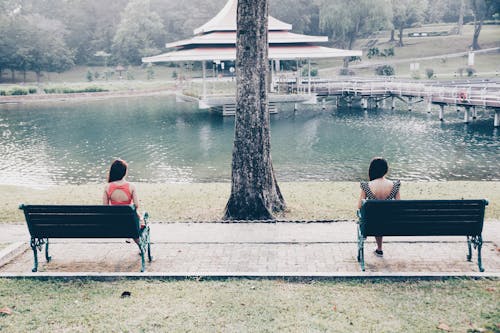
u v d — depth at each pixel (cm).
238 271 681
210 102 3828
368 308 555
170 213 1092
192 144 2852
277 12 9662
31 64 9031
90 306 575
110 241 831
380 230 661
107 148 2822
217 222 973
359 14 8188
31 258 757
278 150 2586
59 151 2770
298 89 4497
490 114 3766
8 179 2088
